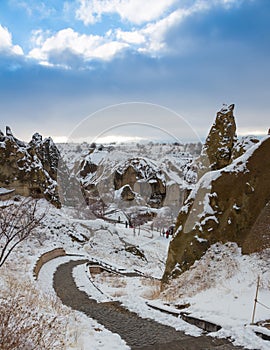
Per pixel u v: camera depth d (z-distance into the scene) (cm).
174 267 1316
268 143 1280
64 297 1166
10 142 3006
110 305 1030
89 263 2058
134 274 2009
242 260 1123
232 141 1644
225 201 1280
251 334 655
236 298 948
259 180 1231
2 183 2914
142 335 706
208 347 622
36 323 606
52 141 3769
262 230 1135
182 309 967
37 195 3019
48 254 2003
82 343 611
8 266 1347
